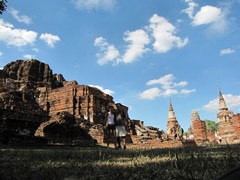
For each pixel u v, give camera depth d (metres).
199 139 39.00
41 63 62.56
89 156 8.28
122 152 10.56
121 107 57.91
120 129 16.39
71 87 51.28
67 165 5.64
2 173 4.47
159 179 3.79
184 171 4.18
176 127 70.19
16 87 53.41
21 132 32.56
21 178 4.10
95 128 39.91
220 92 59.00
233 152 7.56
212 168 4.36
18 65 60.91
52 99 52.94
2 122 31.31
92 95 49.94
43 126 34.22
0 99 40.66
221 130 49.03
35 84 57.47
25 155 8.68
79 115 48.34
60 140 34.34
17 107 41.66
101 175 4.21
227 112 51.44
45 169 4.97
